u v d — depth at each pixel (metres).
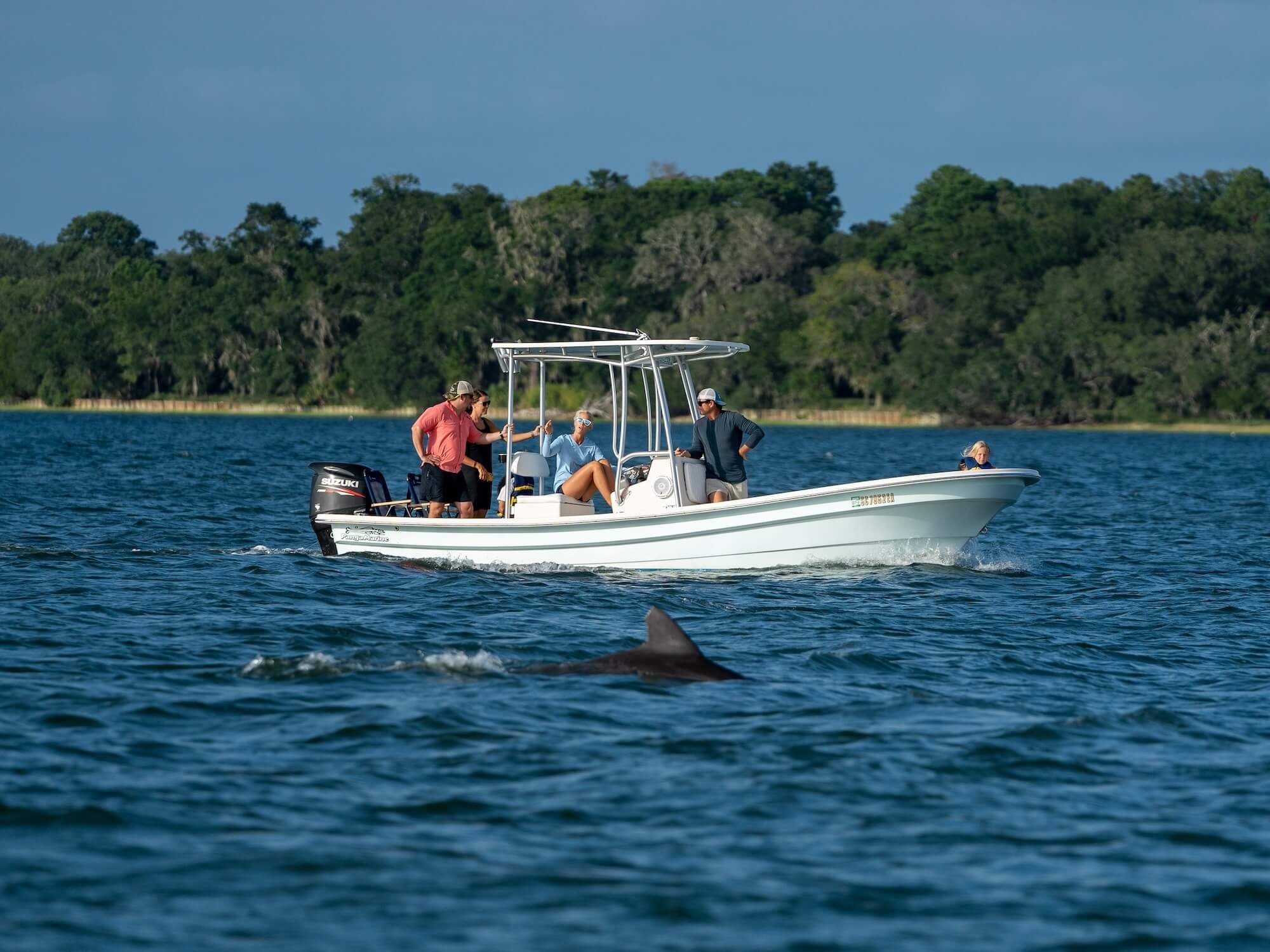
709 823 31.33
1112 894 27.95
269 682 42.66
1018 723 40.06
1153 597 65.62
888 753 36.59
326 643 49.81
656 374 68.06
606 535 68.00
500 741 36.78
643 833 30.64
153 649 48.03
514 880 27.88
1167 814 32.69
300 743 36.47
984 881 28.48
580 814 31.64
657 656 44.59
